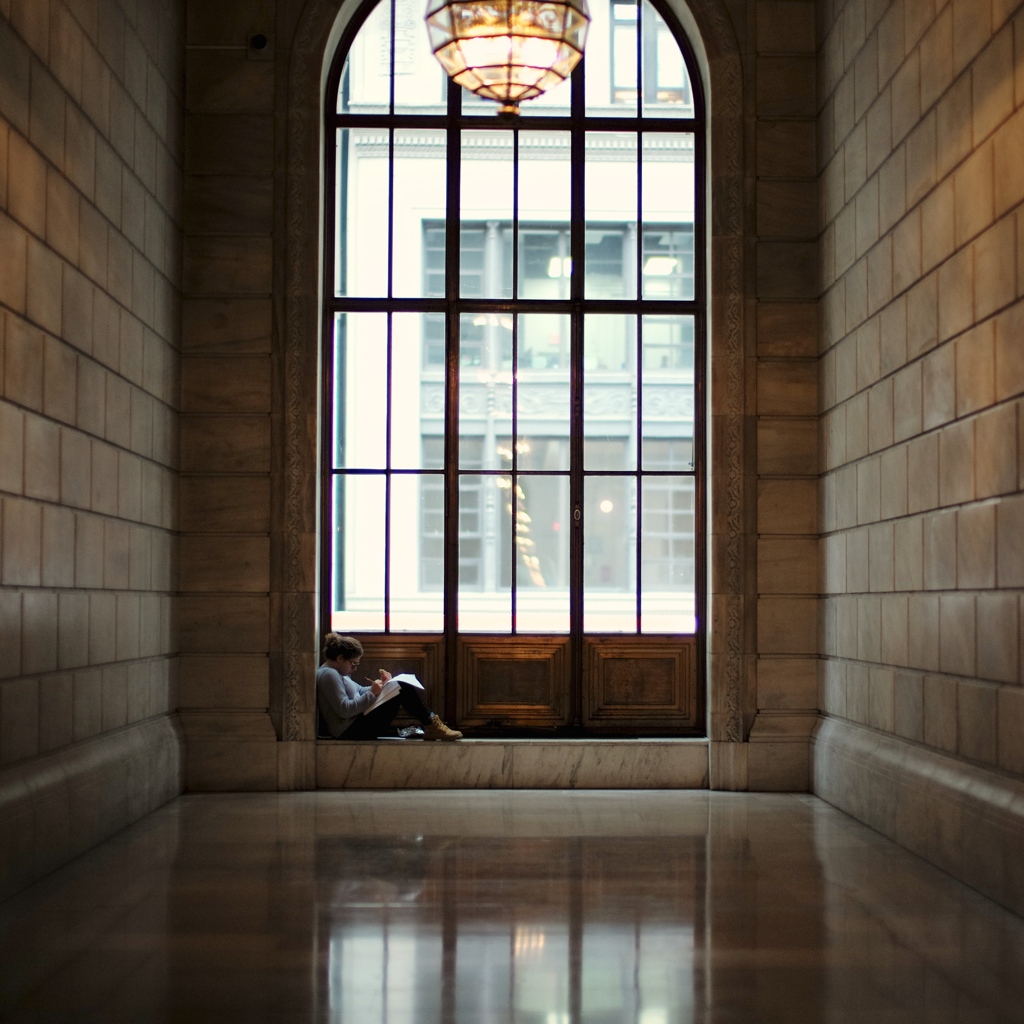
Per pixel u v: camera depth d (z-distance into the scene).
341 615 10.12
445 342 10.27
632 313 10.27
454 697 10.07
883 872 6.60
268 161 9.89
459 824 8.00
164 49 9.26
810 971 4.79
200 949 5.05
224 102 9.91
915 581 7.38
